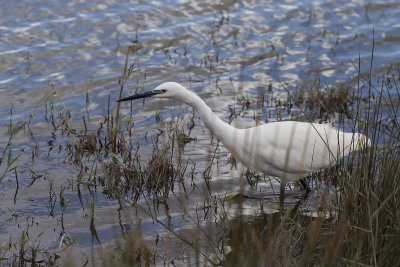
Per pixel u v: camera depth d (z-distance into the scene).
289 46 16.75
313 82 14.65
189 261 7.07
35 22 17.16
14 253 8.12
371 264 6.79
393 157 8.23
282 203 9.67
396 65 15.39
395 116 9.75
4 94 13.78
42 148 11.67
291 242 8.14
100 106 13.49
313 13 18.89
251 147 9.55
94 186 10.30
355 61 15.82
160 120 13.02
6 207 9.48
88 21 17.47
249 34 17.47
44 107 13.36
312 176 10.74
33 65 15.12
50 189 9.95
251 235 7.96
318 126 9.82
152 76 14.91
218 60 15.91
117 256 8.02
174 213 9.39
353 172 7.92
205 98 13.91
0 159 10.05
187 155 11.50
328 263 6.67
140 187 10.21
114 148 11.54
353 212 7.86
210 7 19.00
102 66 15.30
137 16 18.00
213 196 9.96
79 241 8.50
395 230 7.34
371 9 19.09
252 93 14.20
